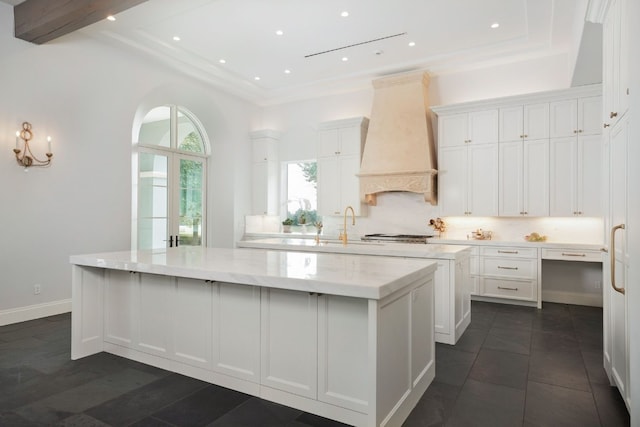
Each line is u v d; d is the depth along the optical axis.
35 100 4.45
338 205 6.81
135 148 5.81
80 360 3.10
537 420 2.24
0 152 4.16
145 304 3.04
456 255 3.59
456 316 3.65
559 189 5.16
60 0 3.88
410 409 2.35
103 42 5.12
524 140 5.36
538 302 5.05
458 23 4.74
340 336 2.20
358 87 6.98
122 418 2.23
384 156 6.24
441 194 5.93
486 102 5.56
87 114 4.95
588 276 5.28
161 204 6.49
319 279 2.09
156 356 2.97
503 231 5.81
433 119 6.29
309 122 7.53
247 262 2.83
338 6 4.34
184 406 2.37
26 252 4.37
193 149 7.22
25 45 4.37
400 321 2.23
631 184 1.96
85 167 4.93
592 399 2.49
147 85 5.72
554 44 5.18
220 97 7.07
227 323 2.61
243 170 7.55
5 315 4.17
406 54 5.64
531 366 3.04
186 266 2.63
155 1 4.21
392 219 6.64
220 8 4.38
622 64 2.22
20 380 2.74
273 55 5.69
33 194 4.43
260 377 2.47
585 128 5.02
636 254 1.85
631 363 1.92
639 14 1.78
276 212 7.84
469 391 2.61
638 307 1.84
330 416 2.22
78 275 3.17
